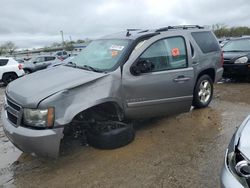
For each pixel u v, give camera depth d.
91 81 4.61
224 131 5.64
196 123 6.12
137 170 4.28
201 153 4.72
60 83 4.55
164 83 5.40
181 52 5.84
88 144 5.12
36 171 4.43
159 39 5.55
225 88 9.85
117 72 4.94
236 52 10.88
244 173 2.58
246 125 3.08
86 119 4.95
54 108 4.18
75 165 4.52
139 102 5.18
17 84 4.92
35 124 4.15
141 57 5.21
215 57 7.00
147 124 6.13
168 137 5.43
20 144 4.26
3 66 16.00
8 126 4.43
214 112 6.86
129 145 5.10
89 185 3.97
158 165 4.39
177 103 5.68
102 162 4.56
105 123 5.01
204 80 6.89
